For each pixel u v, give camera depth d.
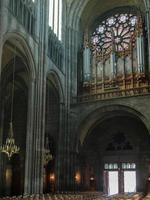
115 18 43.75
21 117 40.75
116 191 41.47
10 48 29.95
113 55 38.91
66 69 38.69
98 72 39.41
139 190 39.84
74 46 40.38
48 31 34.84
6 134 40.31
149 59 36.19
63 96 37.38
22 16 28.67
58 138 36.28
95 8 44.12
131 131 41.94
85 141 42.62
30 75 30.09
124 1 43.16
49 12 36.41
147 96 35.00
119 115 40.25
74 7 41.16
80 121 37.62
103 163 42.75
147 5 37.97
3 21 25.06
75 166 37.06
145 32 39.06
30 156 28.58
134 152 41.38
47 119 38.34
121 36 41.44
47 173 40.19
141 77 36.00
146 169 40.09
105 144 43.03
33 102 29.92
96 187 41.94
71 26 40.59
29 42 29.56
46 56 32.72
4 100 36.22
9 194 39.12
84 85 39.34
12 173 40.00
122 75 37.78
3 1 25.31
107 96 37.28
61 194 29.97
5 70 33.34
